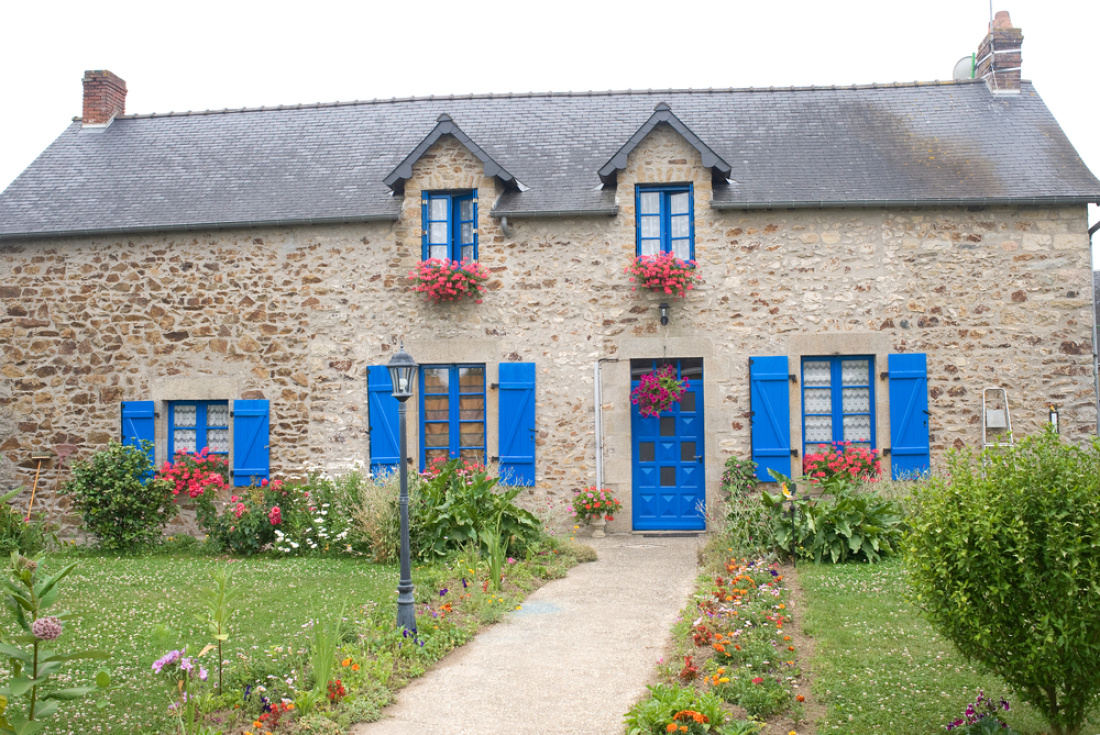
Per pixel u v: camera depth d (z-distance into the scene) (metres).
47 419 11.08
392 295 10.66
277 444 10.74
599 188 10.67
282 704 4.67
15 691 3.42
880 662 5.23
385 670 5.27
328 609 6.63
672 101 12.20
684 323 10.31
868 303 10.14
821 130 11.41
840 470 9.61
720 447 10.24
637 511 10.52
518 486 9.84
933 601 4.29
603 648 5.84
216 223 10.74
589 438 10.39
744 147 11.18
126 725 4.45
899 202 9.99
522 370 10.42
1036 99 11.52
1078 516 3.85
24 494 11.03
